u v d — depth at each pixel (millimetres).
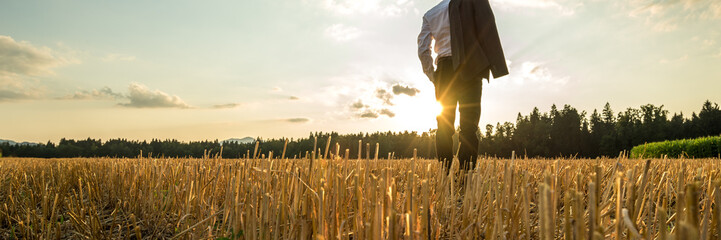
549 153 68812
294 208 1723
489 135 71188
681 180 1262
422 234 1266
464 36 3973
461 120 3957
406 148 56656
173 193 2590
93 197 3289
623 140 64688
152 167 3047
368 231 1325
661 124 65688
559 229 1671
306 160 2080
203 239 2018
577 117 69188
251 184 1914
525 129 69812
